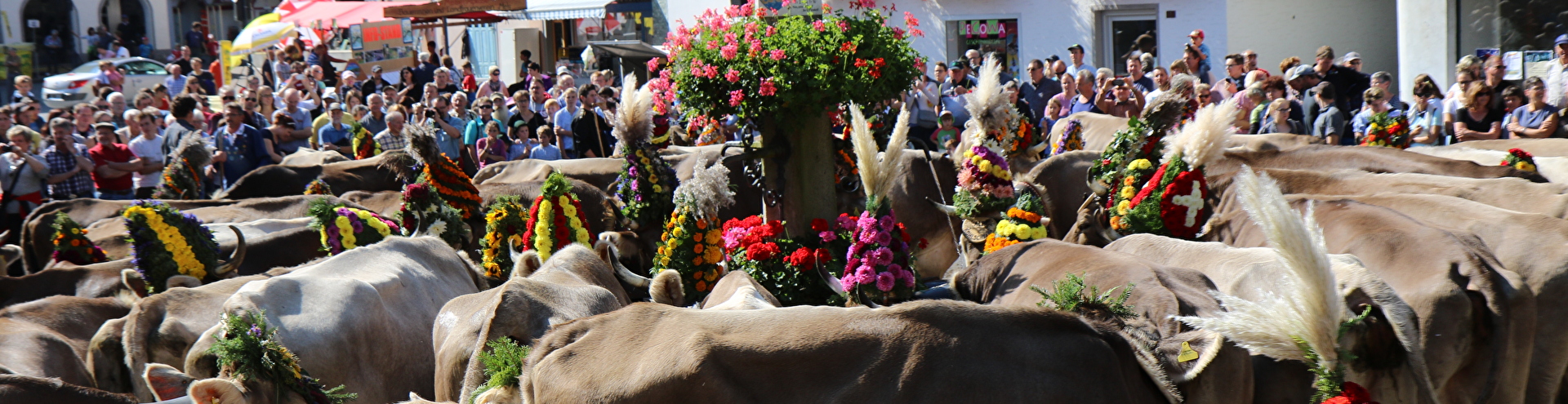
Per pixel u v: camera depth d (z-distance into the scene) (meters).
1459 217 5.59
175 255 5.55
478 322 4.37
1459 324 4.64
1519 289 4.66
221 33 41.88
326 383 4.65
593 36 22.97
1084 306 3.77
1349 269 4.45
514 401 3.48
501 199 6.30
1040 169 8.45
